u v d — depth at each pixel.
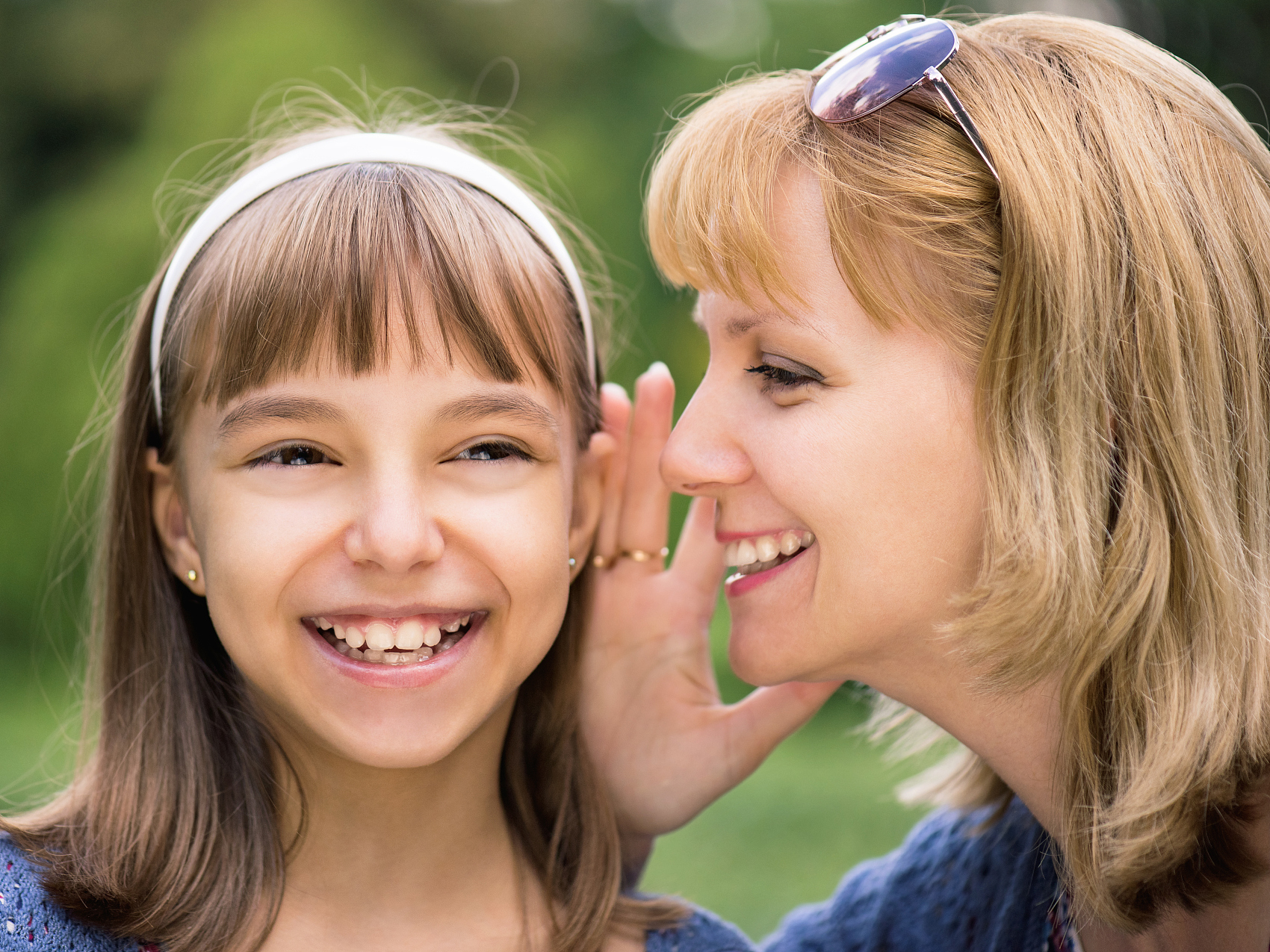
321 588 1.73
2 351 10.82
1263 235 1.90
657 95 11.34
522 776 2.12
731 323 1.95
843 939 2.38
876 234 1.84
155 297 2.05
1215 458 1.85
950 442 1.86
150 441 2.04
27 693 9.31
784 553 2.01
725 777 2.28
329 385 1.73
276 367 1.74
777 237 1.88
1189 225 1.86
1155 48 1.99
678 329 10.38
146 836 1.86
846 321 1.85
